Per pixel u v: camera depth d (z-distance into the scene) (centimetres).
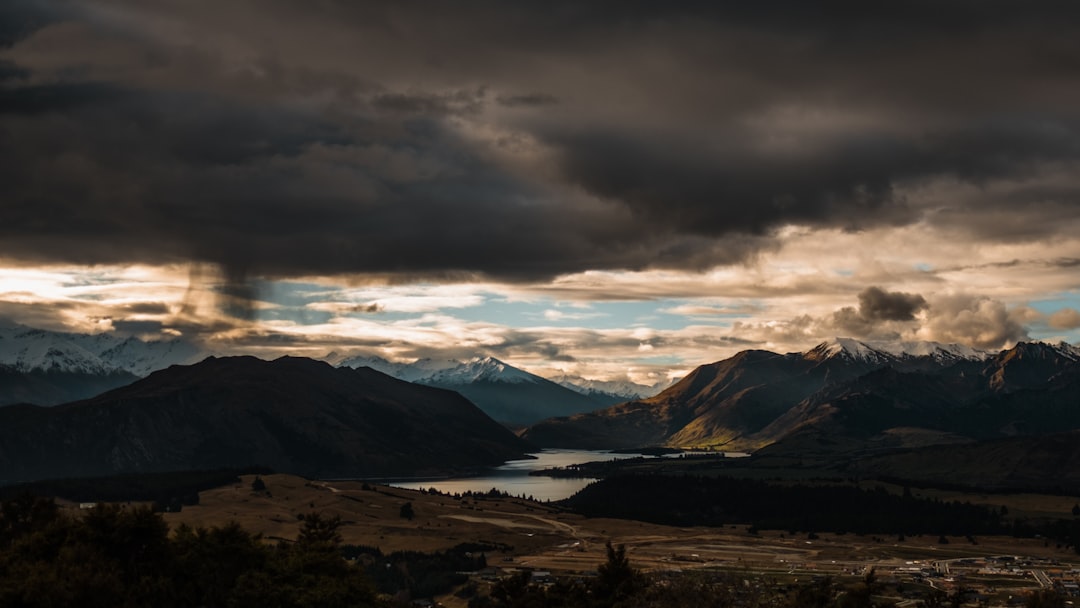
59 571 14425
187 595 15438
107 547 15650
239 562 16262
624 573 17112
